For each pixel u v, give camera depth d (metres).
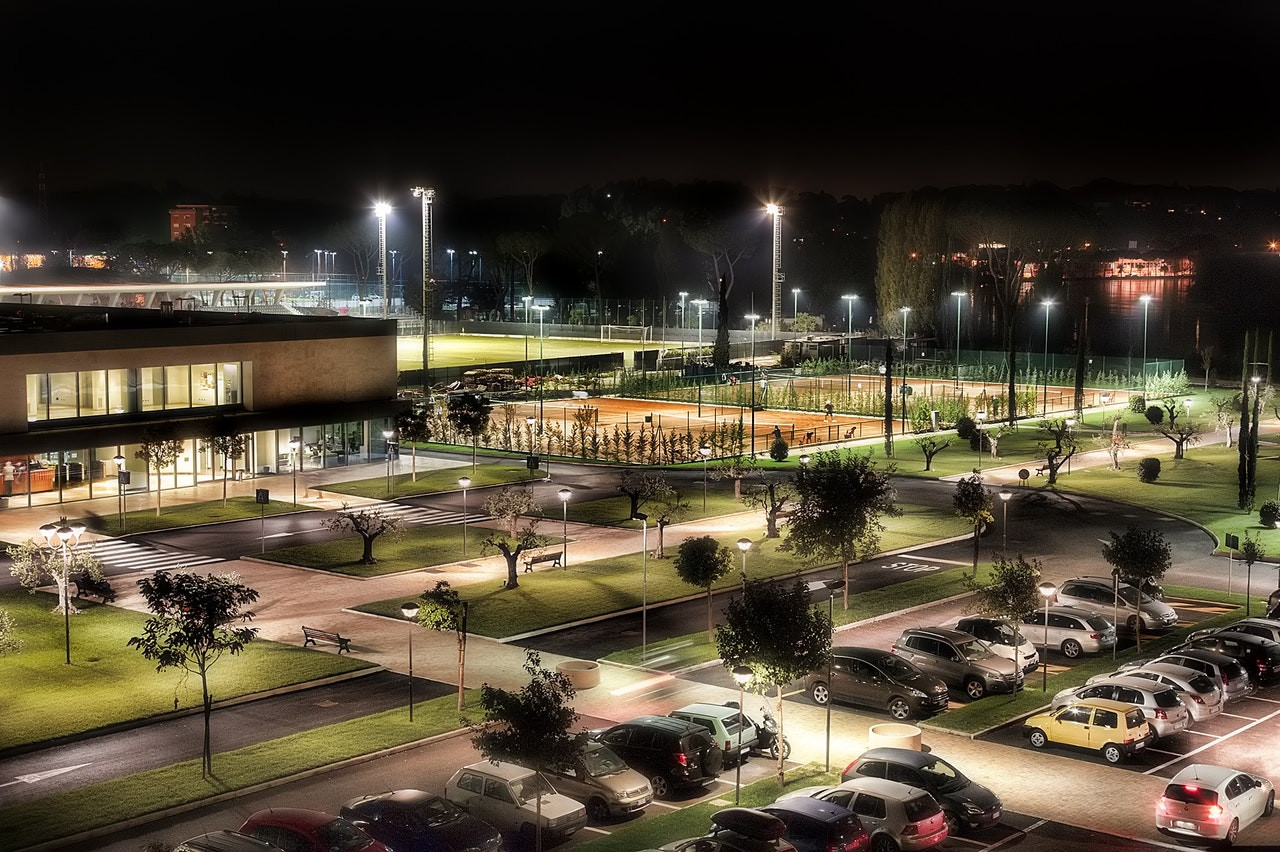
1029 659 43.69
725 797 33.38
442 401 102.31
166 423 70.12
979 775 34.66
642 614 51.16
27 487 69.62
